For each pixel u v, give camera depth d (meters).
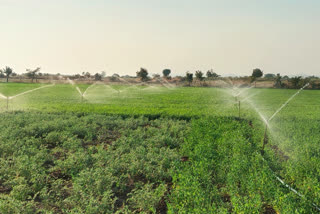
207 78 79.31
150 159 10.19
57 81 74.25
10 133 13.06
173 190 7.93
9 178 8.62
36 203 7.55
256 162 9.72
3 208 6.69
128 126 16.53
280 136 14.45
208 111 22.81
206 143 12.04
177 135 14.96
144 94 41.03
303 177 9.02
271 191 7.40
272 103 32.84
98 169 8.77
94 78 82.31
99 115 18.80
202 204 6.76
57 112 20.19
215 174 9.41
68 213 6.58
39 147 11.91
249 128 16.58
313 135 14.87
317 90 59.75
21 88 46.84
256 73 69.50
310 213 6.77
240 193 7.95
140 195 7.59
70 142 12.11
